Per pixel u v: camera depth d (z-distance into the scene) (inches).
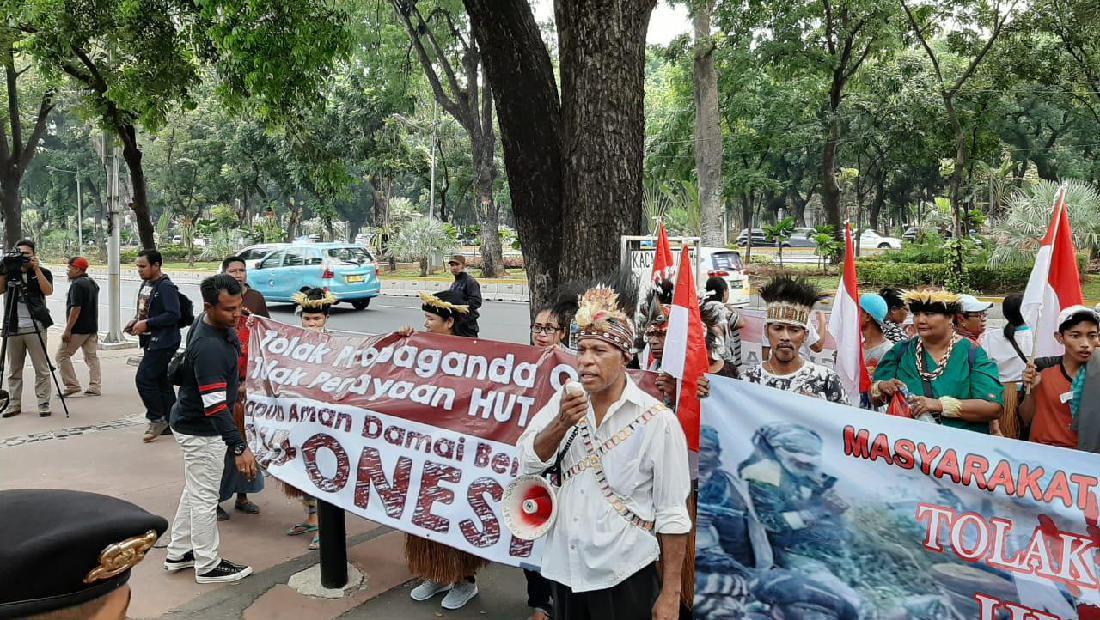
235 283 186.5
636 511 118.3
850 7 1056.8
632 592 118.6
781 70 1115.9
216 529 195.6
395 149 1486.2
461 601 182.7
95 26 434.0
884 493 132.7
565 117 248.4
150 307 323.3
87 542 46.0
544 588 171.5
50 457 298.0
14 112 744.3
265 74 395.5
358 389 185.0
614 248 243.8
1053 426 167.2
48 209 2913.4
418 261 1406.3
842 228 1289.4
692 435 141.2
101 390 420.2
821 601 135.6
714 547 141.6
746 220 2223.2
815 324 248.4
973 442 127.9
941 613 129.8
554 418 122.3
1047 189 918.4
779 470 138.3
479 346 174.6
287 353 199.0
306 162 499.8
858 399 179.0
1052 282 172.1
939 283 986.1
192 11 438.3
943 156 1380.4
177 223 2487.7
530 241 263.7
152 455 302.0
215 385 184.2
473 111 1170.0
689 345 138.8
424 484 174.2
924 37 1101.7
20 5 439.2
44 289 362.0
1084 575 121.8
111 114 464.4
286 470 189.9
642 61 247.8
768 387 139.4
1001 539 126.6
